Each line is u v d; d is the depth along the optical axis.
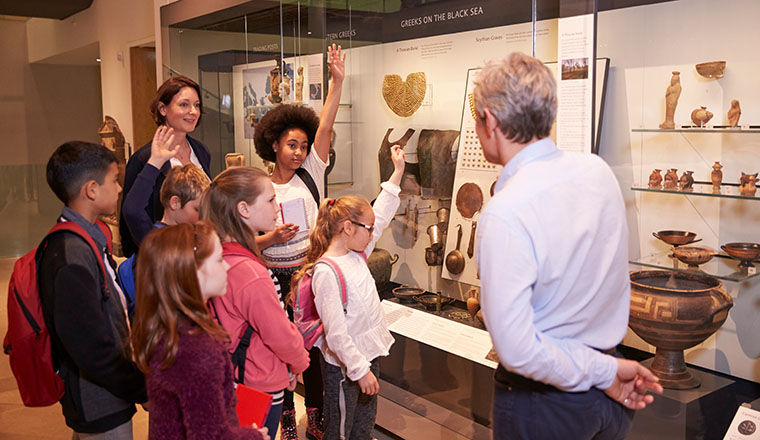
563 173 1.41
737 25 2.52
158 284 1.53
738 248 2.53
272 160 3.27
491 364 2.82
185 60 5.21
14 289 1.98
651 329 2.51
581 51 2.39
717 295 2.48
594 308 1.45
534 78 1.41
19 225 9.30
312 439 3.16
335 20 3.50
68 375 2.02
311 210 3.17
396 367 3.40
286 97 3.92
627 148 2.82
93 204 2.04
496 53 2.98
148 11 7.15
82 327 1.85
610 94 2.82
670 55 2.67
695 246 2.65
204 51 4.89
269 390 2.15
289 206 3.05
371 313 2.60
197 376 1.49
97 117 11.48
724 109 2.58
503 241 1.36
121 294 2.17
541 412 1.49
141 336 1.54
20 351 1.97
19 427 3.42
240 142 4.54
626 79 2.78
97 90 11.41
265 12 4.04
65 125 11.22
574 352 1.42
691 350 2.73
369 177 3.61
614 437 1.55
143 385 1.97
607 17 2.75
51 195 9.48
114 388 1.92
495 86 1.43
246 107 4.41
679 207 2.69
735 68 2.54
